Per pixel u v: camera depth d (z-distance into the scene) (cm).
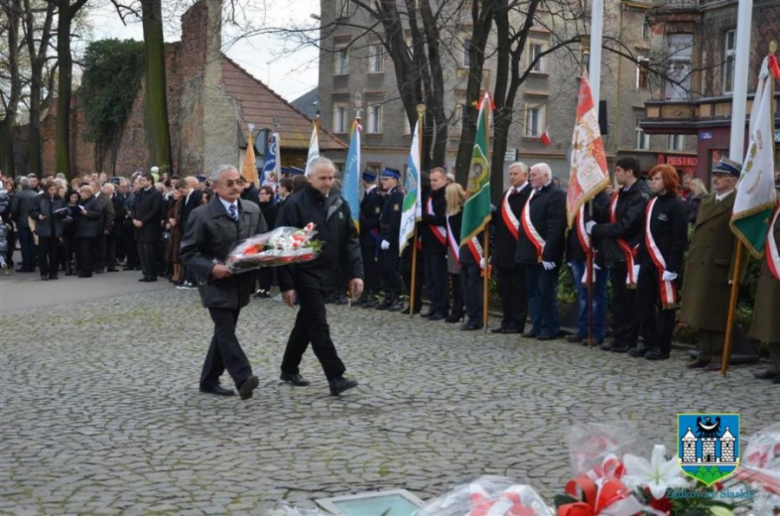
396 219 1477
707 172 3431
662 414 799
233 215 860
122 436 727
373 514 502
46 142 5050
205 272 841
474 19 2039
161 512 550
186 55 3350
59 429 749
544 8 2497
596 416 789
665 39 3525
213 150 3253
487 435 728
